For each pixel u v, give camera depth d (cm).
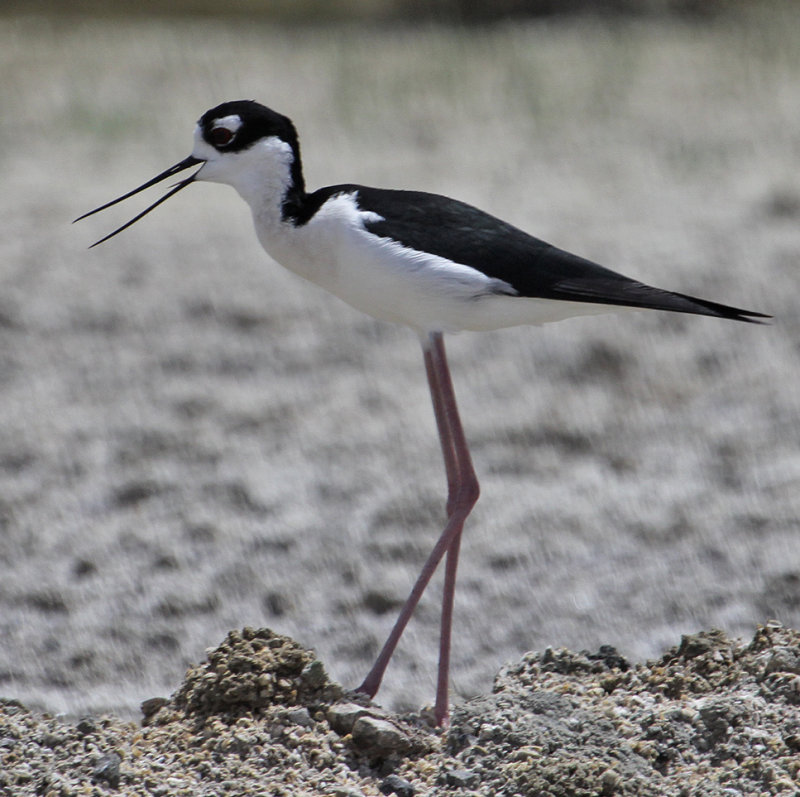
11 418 1204
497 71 2484
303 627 922
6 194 1797
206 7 3048
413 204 632
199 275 1509
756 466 1118
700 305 602
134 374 1292
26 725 581
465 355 1329
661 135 2077
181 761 548
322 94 2344
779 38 2630
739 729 542
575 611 933
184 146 2033
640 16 2869
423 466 1131
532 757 529
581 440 1172
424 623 925
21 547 1015
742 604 927
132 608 941
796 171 1858
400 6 3030
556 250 625
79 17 2928
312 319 1410
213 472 1123
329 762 541
